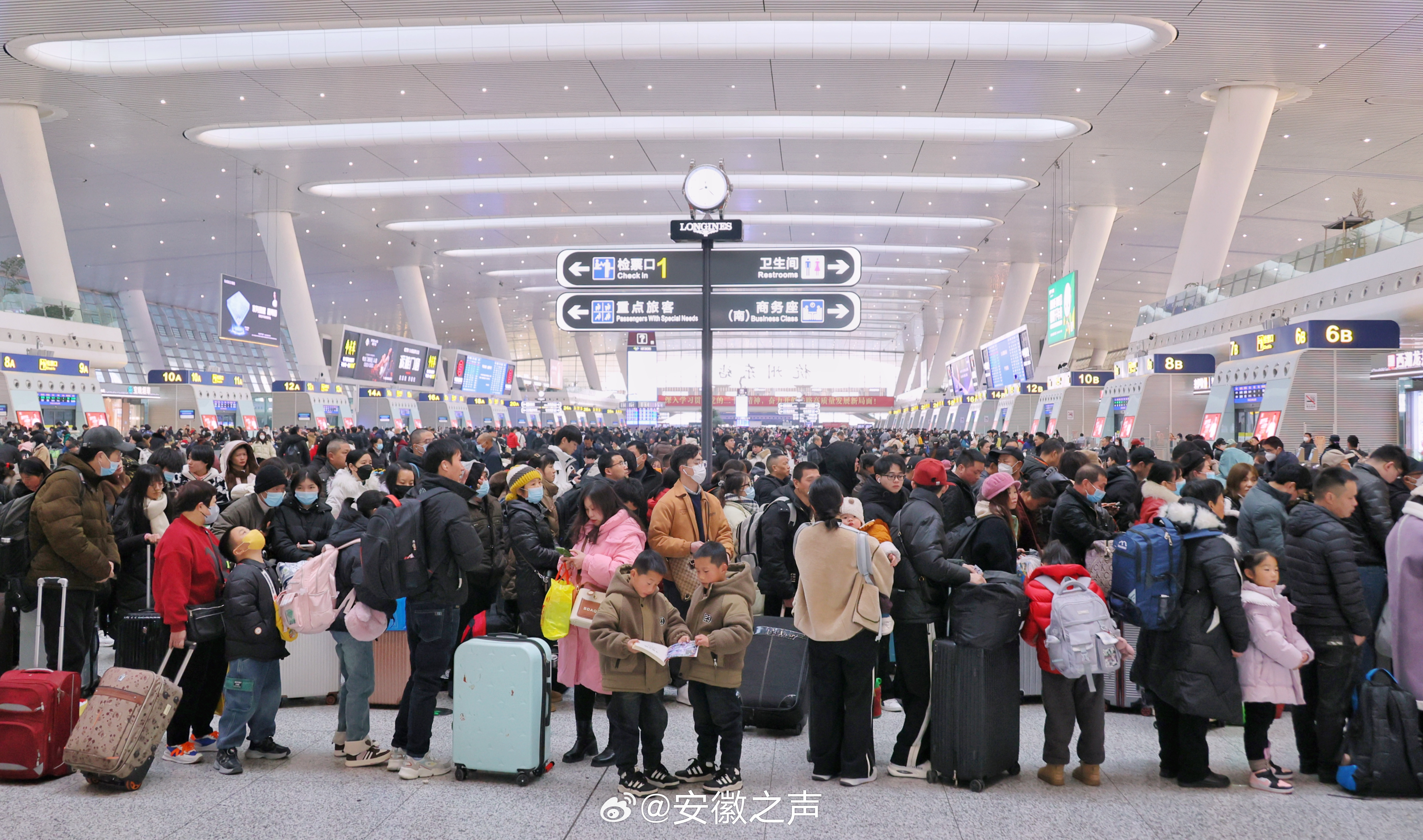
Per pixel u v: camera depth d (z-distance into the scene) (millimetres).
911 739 4289
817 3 16844
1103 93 21578
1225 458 7828
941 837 3535
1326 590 4102
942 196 31984
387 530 4117
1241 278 21422
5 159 22125
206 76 20594
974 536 4473
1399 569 4152
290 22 17703
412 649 4305
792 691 5039
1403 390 16469
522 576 4969
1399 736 3986
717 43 19547
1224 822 3691
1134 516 5809
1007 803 3910
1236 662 4012
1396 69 19312
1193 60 19266
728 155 27594
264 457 10312
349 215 34312
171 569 4316
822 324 6328
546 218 35500
